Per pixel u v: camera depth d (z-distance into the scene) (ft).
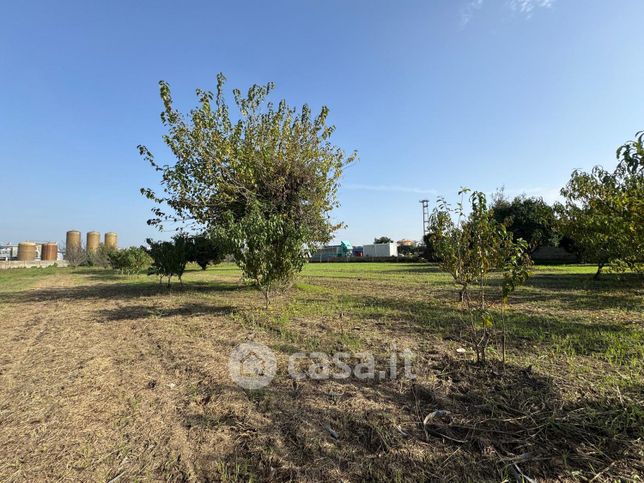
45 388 12.84
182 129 39.45
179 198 41.32
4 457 8.58
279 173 40.65
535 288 37.50
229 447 8.82
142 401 11.55
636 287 37.09
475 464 7.85
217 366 14.67
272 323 22.44
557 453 8.13
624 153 11.55
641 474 7.34
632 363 12.99
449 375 12.84
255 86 41.11
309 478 7.60
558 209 42.39
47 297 41.83
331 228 45.80
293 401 11.16
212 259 83.97
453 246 17.84
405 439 8.86
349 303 29.71
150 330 22.13
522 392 11.12
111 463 8.30
